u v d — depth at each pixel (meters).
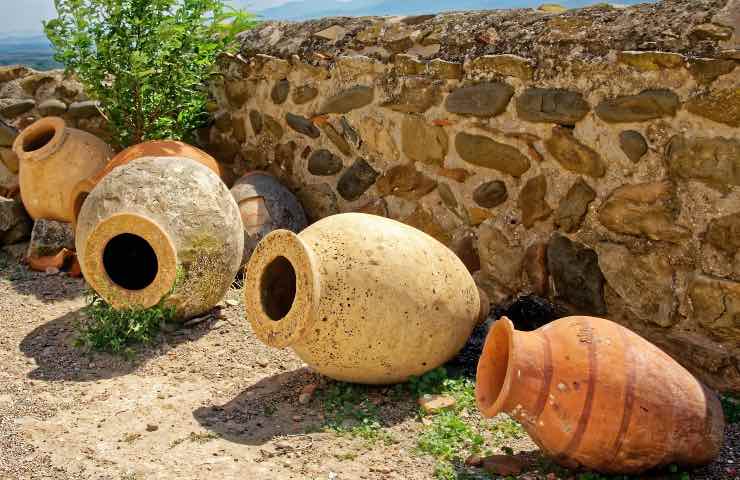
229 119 5.98
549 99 4.13
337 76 5.10
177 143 5.12
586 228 4.07
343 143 5.12
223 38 5.74
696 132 3.67
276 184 5.32
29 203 5.28
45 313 4.68
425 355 3.71
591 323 3.17
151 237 4.11
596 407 3.02
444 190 4.65
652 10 3.89
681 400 3.06
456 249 4.61
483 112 4.39
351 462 3.30
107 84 5.80
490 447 3.38
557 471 3.20
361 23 5.11
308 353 3.68
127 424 3.58
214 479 3.19
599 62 3.94
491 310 4.43
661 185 3.79
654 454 3.05
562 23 4.16
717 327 3.66
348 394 3.75
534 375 3.07
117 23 5.30
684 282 3.76
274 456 3.35
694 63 3.64
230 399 3.80
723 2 3.65
